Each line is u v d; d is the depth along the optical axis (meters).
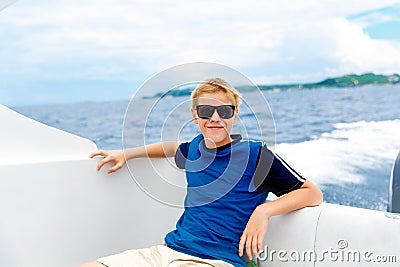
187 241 1.48
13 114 1.51
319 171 3.88
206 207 1.51
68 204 1.52
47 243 1.48
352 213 1.42
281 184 1.51
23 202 1.44
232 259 1.45
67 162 1.52
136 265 1.40
